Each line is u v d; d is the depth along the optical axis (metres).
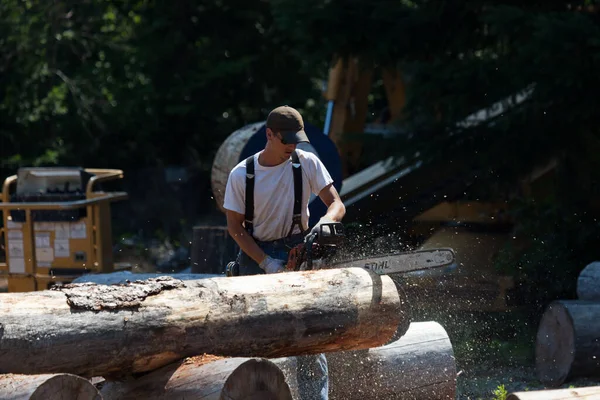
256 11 23.67
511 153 10.61
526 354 8.88
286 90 25.17
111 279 8.53
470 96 10.45
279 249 5.67
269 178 5.57
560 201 11.01
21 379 3.84
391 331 5.16
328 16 10.65
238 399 4.19
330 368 5.70
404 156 11.09
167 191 24.12
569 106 9.72
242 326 4.66
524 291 10.62
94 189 12.87
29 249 10.60
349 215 12.27
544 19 8.66
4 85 21.08
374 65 11.65
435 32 11.23
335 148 10.39
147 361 4.42
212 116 23.97
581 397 4.69
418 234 12.62
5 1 20.70
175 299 4.53
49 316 4.16
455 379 6.06
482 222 12.95
